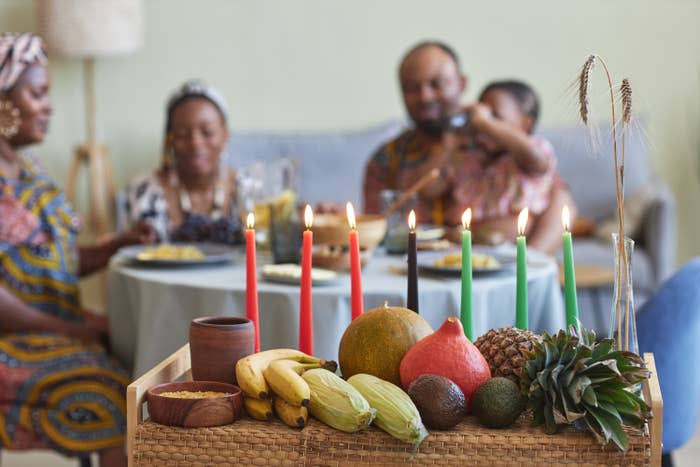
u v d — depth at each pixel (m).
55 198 2.48
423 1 4.79
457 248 2.36
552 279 2.14
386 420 1.02
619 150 4.45
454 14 4.79
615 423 1.00
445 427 1.03
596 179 4.43
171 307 1.96
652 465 1.03
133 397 1.09
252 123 4.85
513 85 3.06
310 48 4.80
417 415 1.01
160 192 3.11
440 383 1.03
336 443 1.03
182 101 3.11
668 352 1.81
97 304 4.82
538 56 4.79
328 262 2.02
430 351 1.07
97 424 2.20
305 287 1.24
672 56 4.74
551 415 1.03
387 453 1.02
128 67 4.78
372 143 4.53
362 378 1.07
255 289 1.26
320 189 4.43
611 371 1.00
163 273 2.11
